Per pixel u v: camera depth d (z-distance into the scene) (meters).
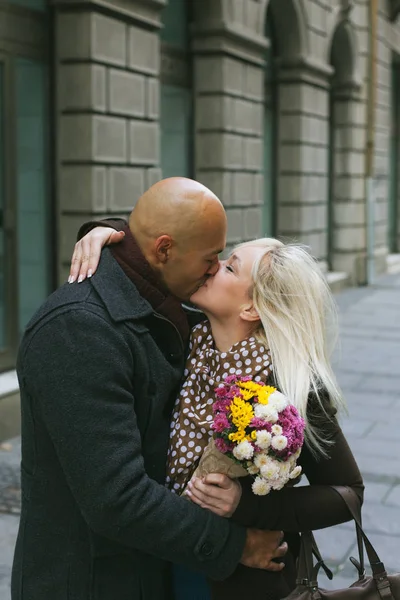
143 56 7.07
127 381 1.64
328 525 1.77
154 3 7.05
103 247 1.76
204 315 2.03
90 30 6.34
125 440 1.60
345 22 13.41
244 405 1.62
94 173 6.48
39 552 1.72
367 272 15.18
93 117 6.43
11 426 5.66
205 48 8.94
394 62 18.78
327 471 1.79
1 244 6.12
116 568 1.72
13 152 6.13
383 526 4.28
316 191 12.70
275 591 1.77
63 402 1.58
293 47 11.59
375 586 1.75
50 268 6.62
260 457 1.61
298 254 1.84
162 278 1.77
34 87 6.35
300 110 11.83
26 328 1.67
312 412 1.75
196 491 1.68
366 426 6.14
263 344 1.79
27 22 6.20
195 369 1.81
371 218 15.21
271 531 1.73
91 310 1.63
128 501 1.58
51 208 6.58
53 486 1.70
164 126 8.59
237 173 9.52
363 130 15.02
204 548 1.64
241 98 9.53
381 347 9.30
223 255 9.15
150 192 1.75
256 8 9.73
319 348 1.78
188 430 1.76
